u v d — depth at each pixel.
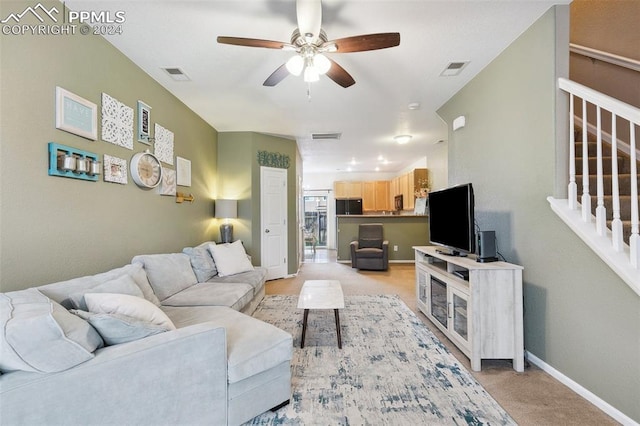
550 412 1.63
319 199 9.91
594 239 1.65
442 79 2.98
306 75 2.06
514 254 2.36
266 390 1.59
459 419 1.57
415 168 7.24
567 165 1.96
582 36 2.94
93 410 1.12
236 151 4.80
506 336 2.10
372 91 3.26
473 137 2.96
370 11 1.96
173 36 2.22
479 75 2.84
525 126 2.23
